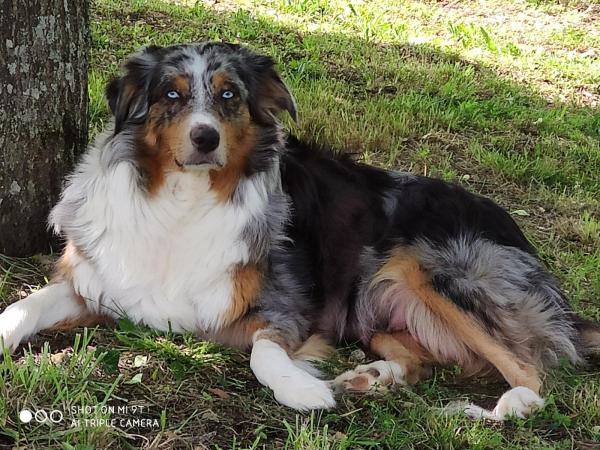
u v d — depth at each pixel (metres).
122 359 1.45
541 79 3.13
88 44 1.69
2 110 1.59
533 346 1.58
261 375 1.45
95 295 1.53
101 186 1.52
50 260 1.66
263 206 1.55
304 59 2.79
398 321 1.63
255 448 1.32
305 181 1.64
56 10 1.61
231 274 1.52
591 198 2.23
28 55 1.59
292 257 1.58
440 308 1.58
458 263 1.60
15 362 1.42
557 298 1.66
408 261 1.61
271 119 1.57
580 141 2.53
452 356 1.59
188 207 1.51
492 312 1.57
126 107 1.52
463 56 3.26
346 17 3.61
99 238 1.52
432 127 2.44
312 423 1.34
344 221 1.65
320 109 2.33
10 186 1.63
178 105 1.49
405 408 1.44
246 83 1.54
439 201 1.67
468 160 2.32
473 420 1.44
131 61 1.53
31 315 1.47
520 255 1.66
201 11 3.17
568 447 1.39
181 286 1.52
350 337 1.67
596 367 1.64
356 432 1.37
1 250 1.65
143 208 1.51
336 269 1.64
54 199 1.67
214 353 1.50
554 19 4.03
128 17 2.91
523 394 1.47
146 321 1.55
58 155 1.66
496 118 2.59
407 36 3.44
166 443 1.30
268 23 3.18
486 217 1.69
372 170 1.72
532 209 2.16
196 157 1.46
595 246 2.02
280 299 1.55
